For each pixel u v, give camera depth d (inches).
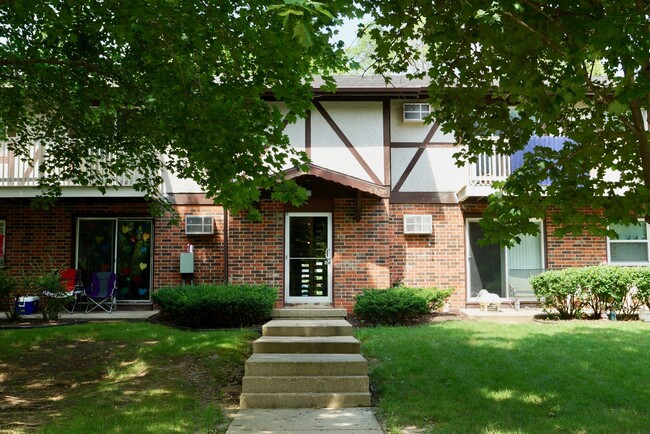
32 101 346.9
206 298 419.8
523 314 490.3
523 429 210.2
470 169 522.0
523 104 241.9
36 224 549.6
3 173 514.0
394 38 230.4
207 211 541.3
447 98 243.6
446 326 424.2
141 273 552.4
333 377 273.0
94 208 551.8
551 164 239.5
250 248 515.2
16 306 465.4
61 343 357.1
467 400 249.0
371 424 231.0
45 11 272.5
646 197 211.6
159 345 346.6
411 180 550.6
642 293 467.5
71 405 253.3
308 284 519.8
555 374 284.7
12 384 286.5
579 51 170.4
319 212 523.8
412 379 283.9
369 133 530.0
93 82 323.3
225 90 229.8
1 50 317.4
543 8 179.8
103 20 248.4
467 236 553.6
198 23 211.8
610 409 234.1
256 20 204.1
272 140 251.8
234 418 241.1
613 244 550.6
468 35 214.2
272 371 281.6
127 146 358.6
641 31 144.1
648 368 293.9
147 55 259.6
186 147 261.3
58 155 369.1
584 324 438.0
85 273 550.6
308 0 148.8
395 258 542.3
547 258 546.6
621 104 173.0
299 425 229.6
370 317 458.3
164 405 247.8
